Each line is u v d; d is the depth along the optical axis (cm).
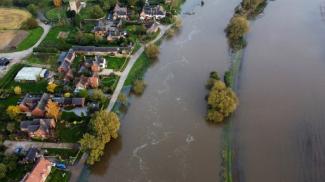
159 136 19225
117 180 17012
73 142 18638
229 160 17688
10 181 16688
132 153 18325
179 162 17725
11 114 19862
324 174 16812
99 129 18050
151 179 16938
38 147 18412
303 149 18112
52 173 17125
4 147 18375
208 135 19150
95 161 17762
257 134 19100
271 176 16825
